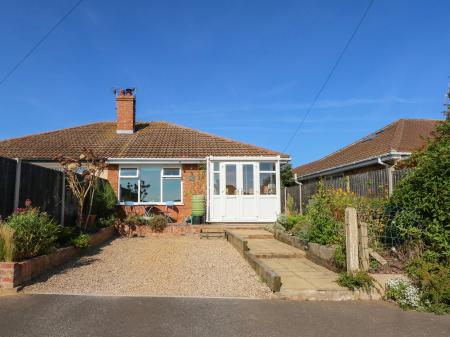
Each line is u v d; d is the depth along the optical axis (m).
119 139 20.64
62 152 18.39
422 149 9.88
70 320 5.92
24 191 9.73
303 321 6.14
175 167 18.28
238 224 16.88
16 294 7.20
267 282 8.02
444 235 7.87
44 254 8.85
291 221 14.12
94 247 12.27
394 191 9.33
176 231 15.30
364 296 7.50
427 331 5.82
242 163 17.77
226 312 6.49
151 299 7.12
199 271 9.30
